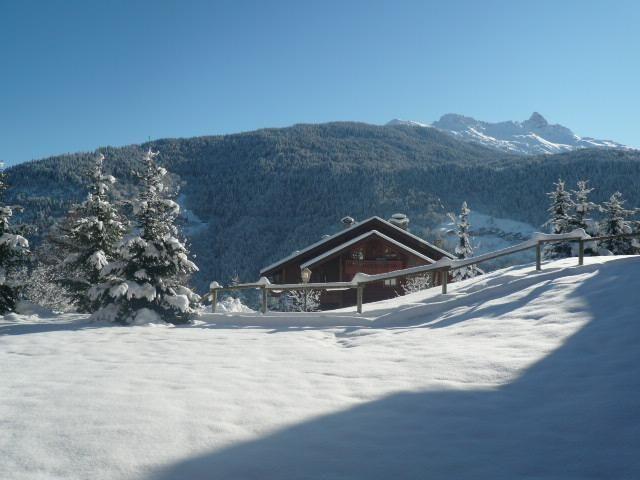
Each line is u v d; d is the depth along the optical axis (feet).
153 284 52.90
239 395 19.11
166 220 54.80
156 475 12.50
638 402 15.93
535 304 32.12
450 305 39.93
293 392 19.48
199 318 51.70
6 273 66.33
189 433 15.16
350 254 116.78
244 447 14.14
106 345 32.94
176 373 23.13
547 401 17.11
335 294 114.93
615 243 104.94
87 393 19.60
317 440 14.60
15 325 49.80
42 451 13.85
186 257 54.54
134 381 21.56
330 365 24.20
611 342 22.43
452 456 13.38
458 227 139.85
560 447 13.60
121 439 14.67
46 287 96.32
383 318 40.88
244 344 32.17
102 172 70.74
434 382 20.15
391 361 24.34
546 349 23.16
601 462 12.59
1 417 16.71
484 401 17.62
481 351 24.30
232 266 483.10
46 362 26.78
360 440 14.58
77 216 75.15
